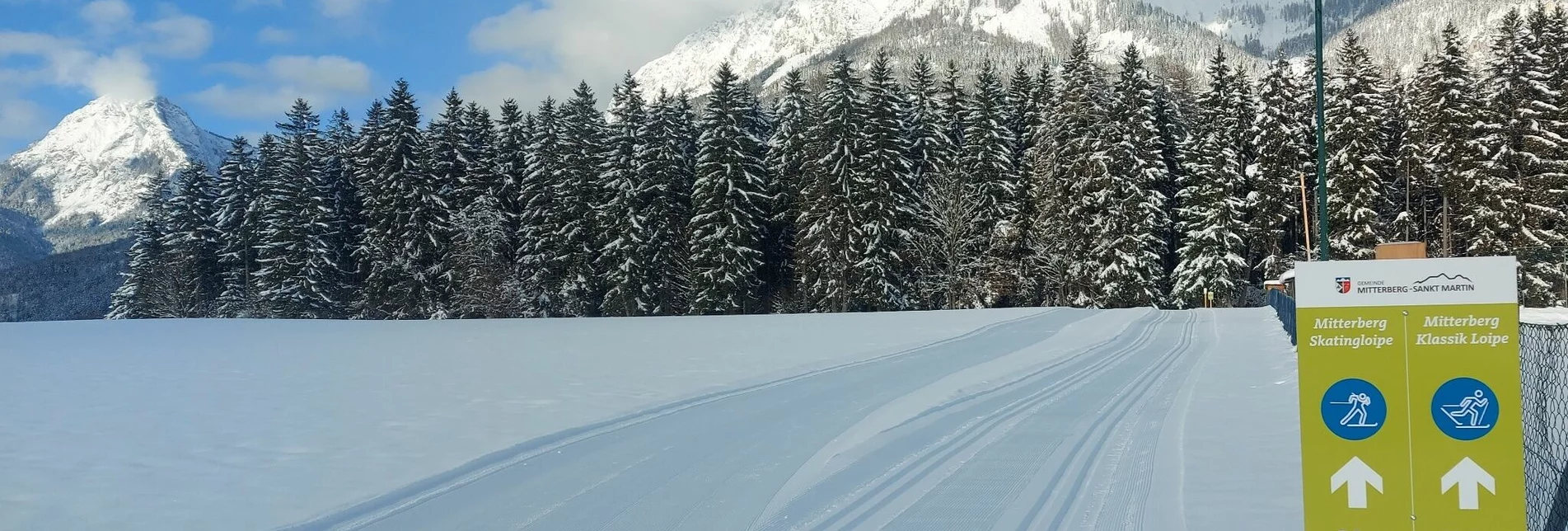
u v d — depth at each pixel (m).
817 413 10.45
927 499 6.57
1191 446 7.98
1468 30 179.25
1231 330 22.61
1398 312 3.97
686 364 16.08
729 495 6.84
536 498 6.79
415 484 7.21
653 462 7.96
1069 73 49.06
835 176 46.09
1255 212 49.66
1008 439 8.67
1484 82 44.03
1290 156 48.00
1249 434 8.45
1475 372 3.88
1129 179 46.84
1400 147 48.16
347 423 10.02
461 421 10.14
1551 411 7.58
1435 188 47.56
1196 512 5.91
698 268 46.94
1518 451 3.82
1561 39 43.44
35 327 32.09
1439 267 3.92
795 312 53.28
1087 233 47.41
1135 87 49.28
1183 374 13.61
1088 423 9.46
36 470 7.75
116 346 22.00
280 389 13.06
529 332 25.97
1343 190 46.03
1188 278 48.09
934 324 25.33
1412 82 49.75
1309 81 49.00
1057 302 50.97
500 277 51.06
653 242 48.59
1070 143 47.75
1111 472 7.18
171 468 7.81
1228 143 48.75
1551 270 37.44
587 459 8.08
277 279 56.16
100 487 7.15
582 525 6.09
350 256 59.56
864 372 14.41
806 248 47.56
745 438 9.01
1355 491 4.01
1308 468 4.08
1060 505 6.28
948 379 13.34
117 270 94.38
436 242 51.88
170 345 22.17
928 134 52.72
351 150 60.34
